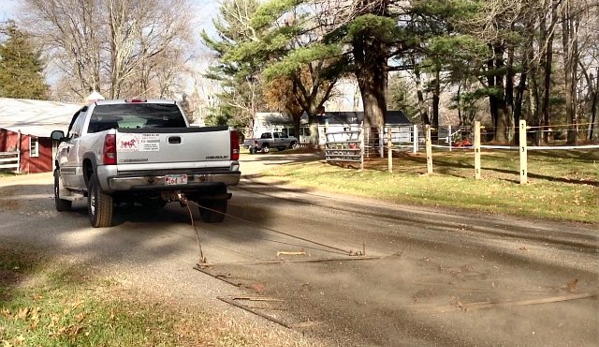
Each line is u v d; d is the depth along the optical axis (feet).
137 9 153.28
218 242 24.62
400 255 21.77
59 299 16.40
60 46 151.84
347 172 58.75
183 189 26.50
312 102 146.30
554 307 15.55
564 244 23.89
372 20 59.93
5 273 19.38
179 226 28.76
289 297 16.57
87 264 20.68
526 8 48.39
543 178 45.01
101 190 26.37
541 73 116.78
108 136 25.23
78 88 160.66
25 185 59.21
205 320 14.70
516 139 116.06
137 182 25.58
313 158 92.79
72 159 31.45
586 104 174.29
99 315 15.02
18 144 94.99
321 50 63.67
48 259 21.39
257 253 22.33
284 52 70.38
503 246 23.53
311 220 31.09
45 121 109.81
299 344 13.15
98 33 153.58
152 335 13.67
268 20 65.67
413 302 16.02
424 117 158.81
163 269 19.92
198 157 26.61
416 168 56.85
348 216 32.63
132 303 16.07
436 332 13.80
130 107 31.78
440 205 36.58
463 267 19.85
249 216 32.60
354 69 76.59
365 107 74.49
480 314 15.02
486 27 54.13
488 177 46.73
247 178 63.26
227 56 73.15
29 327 14.19
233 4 138.92
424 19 64.85
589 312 15.11
